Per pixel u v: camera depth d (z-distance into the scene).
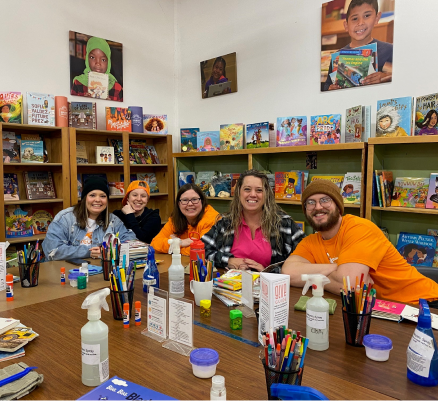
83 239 2.54
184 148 4.25
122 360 1.00
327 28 3.22
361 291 1.06
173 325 1.11
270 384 0.77
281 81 3.61
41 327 1.22
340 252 1.69
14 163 3.09
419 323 0.89
